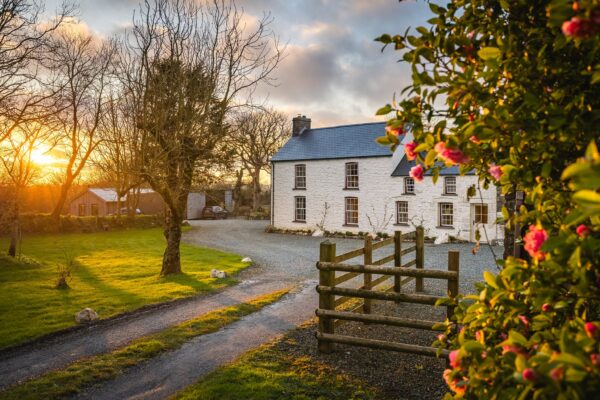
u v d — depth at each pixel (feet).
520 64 6.68
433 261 50.93
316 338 20.65
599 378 4.46
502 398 5.53
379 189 82.33
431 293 32.12
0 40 35.09
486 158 8.36
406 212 80.02
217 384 16.52
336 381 16.58
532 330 6.60
